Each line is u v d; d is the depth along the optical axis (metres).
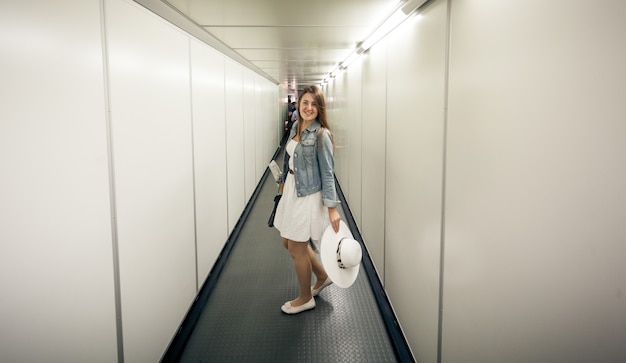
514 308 0.81
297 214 2.12
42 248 0.91
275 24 2.15
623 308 0.54
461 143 1.10
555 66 0.66
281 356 1.92
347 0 1.67
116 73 1.27
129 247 1.37
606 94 0.55
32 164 0.87
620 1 0.52
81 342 1.07
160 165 1.68
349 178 4.19
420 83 1.51
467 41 1.05
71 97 1.01
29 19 0.86
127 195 1.35
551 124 0.67
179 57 1.97
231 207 3.47
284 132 11.52
